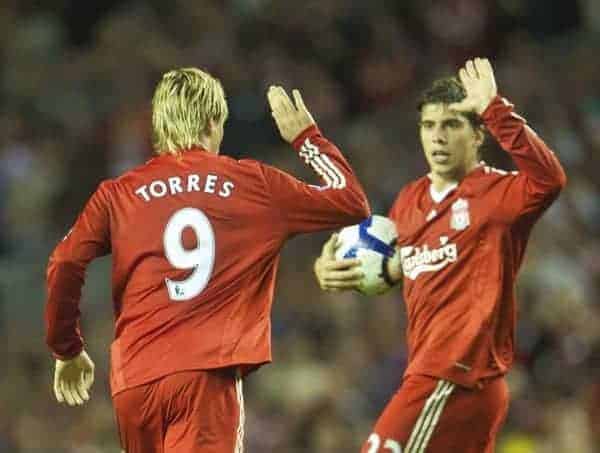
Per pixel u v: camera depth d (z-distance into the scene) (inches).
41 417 1936.5
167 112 979.9
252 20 2642.7
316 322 2046.0
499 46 2669.8
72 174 2385.6
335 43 2615.7
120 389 947.3
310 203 965.8
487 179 1041.5
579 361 1943.9
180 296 948.0
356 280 1079.0
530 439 1836.9
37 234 2321.6
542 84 2561.5
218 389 938.7
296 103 995.9
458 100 1043.9
